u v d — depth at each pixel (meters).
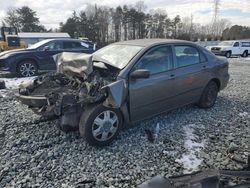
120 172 3.35
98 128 3.88
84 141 4.10
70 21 62.28
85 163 3.54
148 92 4.32
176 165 3.53
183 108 5.78
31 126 4.62
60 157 3.67
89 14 65.06
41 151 3.79
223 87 6.04
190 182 2.53
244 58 22.89
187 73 4.98
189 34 61.03
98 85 3.95
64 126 3.92
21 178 3.19
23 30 66.38
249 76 10.95
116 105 3.71
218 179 2.51
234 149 3.89
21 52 9.86
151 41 4.83
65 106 3.82
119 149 3.94
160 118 5.17
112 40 65.62
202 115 5.41
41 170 3.36
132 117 4.25
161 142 4.18
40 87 4.63
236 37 58.97
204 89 5.55
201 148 4.03
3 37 24.17
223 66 5.88
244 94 7.25
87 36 62.16
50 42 10.48
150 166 3.50
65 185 3.07
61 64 4.80
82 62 4.15
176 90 4.82
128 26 65.69
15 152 3.77
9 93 7.03
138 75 3.95
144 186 2.51
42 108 4.10
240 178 2.69
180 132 4.57
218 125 4.94
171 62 4.76
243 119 5.29
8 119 4.95
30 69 9.98
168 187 2.45
